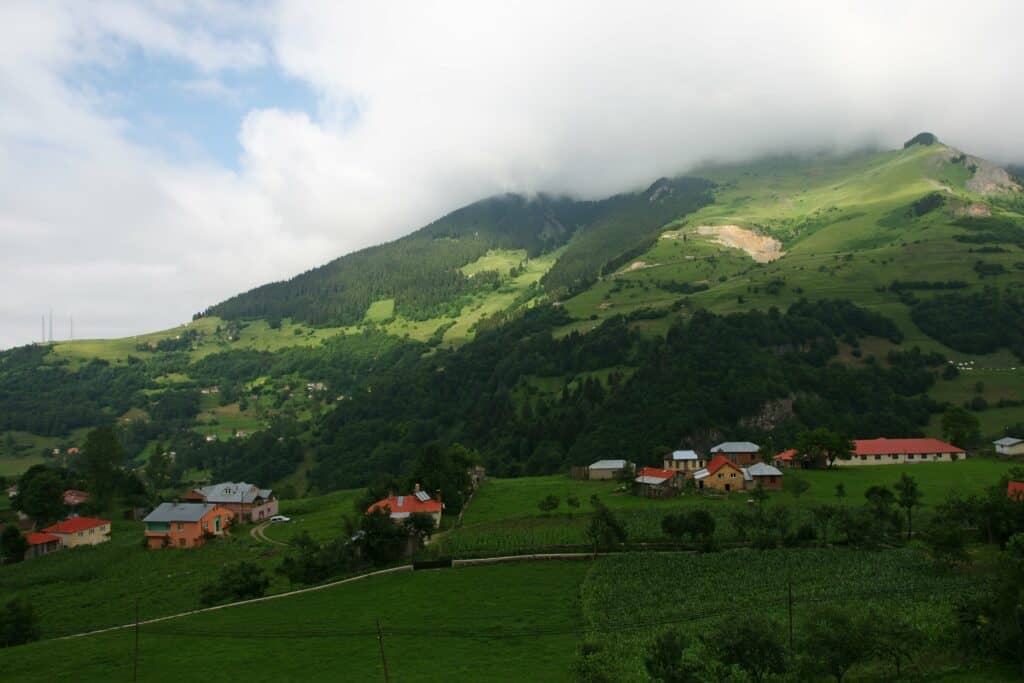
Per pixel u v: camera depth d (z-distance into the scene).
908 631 52.53
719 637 50.88
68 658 66.00
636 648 60.09
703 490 128.75
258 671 60.34
